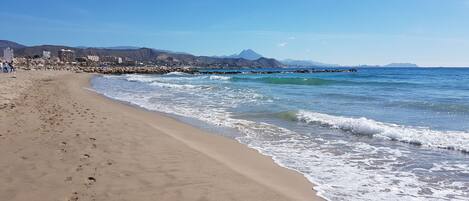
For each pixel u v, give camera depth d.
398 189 6.06
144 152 7.39
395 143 9.53
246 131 11.08
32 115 11.38
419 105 17.02
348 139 9.99
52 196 4.79
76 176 5.61
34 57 162.25
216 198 5.07
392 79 48.09
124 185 5.35
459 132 10.58
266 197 5.25
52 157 6.59
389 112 15.02
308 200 5.36
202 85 35.09
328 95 22.59
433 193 5.91
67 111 12.94
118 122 11.06
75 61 159.62
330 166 7.34
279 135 10.49
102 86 33.50
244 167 6.99
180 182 5.65
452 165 7.51
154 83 39.34
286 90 27.31
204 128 11.55
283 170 6.95
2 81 26.44
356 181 6.43
